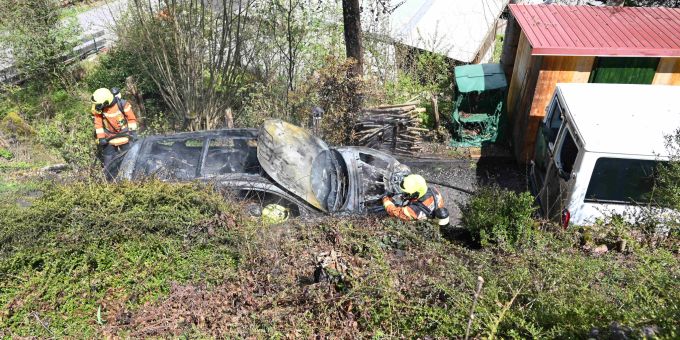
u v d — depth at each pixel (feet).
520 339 11.22
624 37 25.84
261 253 15.38
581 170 18.90
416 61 36.50
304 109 29.45
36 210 15.07
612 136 18.83
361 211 18.95
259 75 34.30
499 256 15.53
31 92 39.29
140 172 18.62
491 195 18.13
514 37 30.48
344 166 21.12
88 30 47.73
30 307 13.61
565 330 11.24
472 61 38.65
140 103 34.83
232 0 29.53
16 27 38.52
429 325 12.44
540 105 26.53
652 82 26.02
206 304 13.85
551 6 30.22
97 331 13.17
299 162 19.79
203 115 31.45
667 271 13.79
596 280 13.97
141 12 31.12
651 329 10.29
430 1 44.19
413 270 14.73
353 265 14.67
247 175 18.94
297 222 16.81
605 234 17.65
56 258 14.48
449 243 16.28
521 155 27.99
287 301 13.92
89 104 38.34
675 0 37.50
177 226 15.46
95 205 15.67
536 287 12.98
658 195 18.04
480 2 43.68
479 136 30.04
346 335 12.66
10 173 23.49
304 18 33.47
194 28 29.12
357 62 29.78
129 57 40.14
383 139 28.43
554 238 17.06
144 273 14.57
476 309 11.99
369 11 39.40
